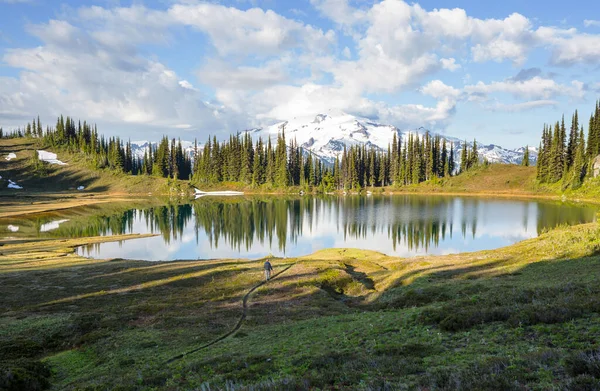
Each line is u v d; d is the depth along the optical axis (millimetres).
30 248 71375
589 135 166375
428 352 14867
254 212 134375
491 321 17844
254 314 31031
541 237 61062
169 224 109938
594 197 138000
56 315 30750
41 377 18797
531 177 185250
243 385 13750
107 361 21578
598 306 16234
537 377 10117
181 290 39250
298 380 12461
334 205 152125
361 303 36375
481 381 9789
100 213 133250
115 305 33906
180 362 20047
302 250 74688
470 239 77875
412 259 55406
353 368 13727
